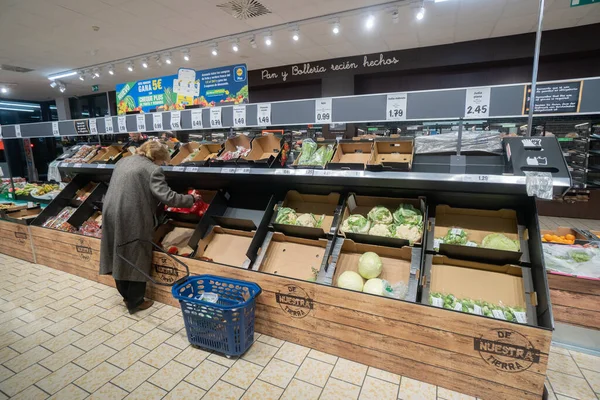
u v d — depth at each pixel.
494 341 1.57
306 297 2.00
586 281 2.04
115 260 2.40
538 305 1.66
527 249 1.90
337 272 2.17
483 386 1.63
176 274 2.53
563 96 1.71
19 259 3.63
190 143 3.20
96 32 5.59
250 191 2.92
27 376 1.85
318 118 2.29
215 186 3.07
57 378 1.83
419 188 2.08
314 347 2.04
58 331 2.28
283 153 2.57
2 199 5.79
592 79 1.65
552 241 2.54
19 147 7.45
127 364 1.94
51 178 4.09
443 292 1.90
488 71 6.54
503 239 1.95
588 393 1.67
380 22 5.29
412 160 2.11
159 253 2.57
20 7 4.55
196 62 7.68
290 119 2.38
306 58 7.43
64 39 5.92
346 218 2.40
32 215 4.24
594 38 5.48
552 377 1.79
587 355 1.97
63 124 3.84
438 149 2.13
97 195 3.53
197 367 1.91
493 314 1.70
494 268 1.90
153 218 2.62
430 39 6.16
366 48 6.68
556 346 2.05
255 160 2.47
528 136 1.86
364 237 2.17
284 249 2.41
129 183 2.38
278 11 4.80
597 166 5.91
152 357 2.00
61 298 2.74
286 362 1.94
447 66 6.63
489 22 5.32
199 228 2.58
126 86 4.68
